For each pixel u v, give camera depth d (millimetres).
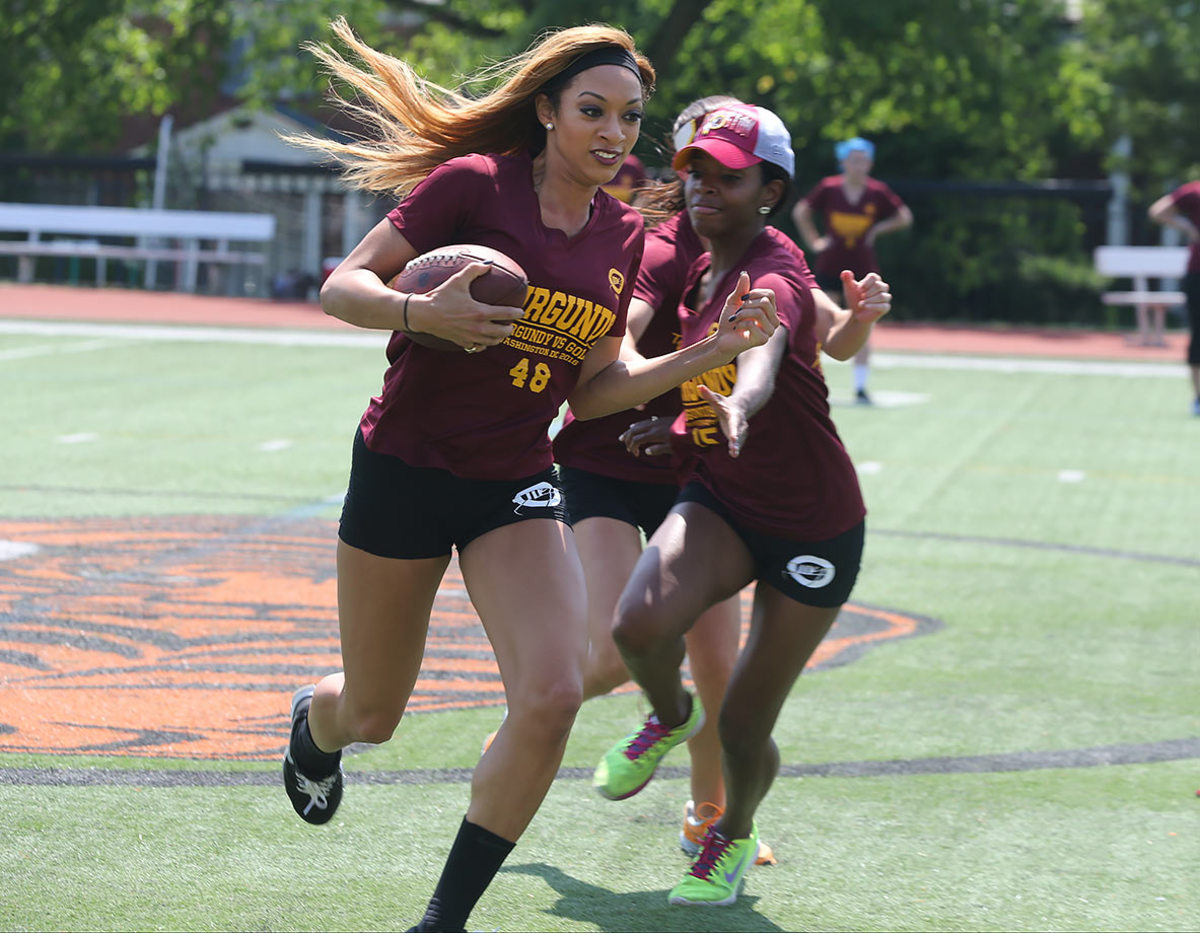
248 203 125125
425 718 21344
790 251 16203
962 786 19266
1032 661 25219
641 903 15617
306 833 17016
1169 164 130000
